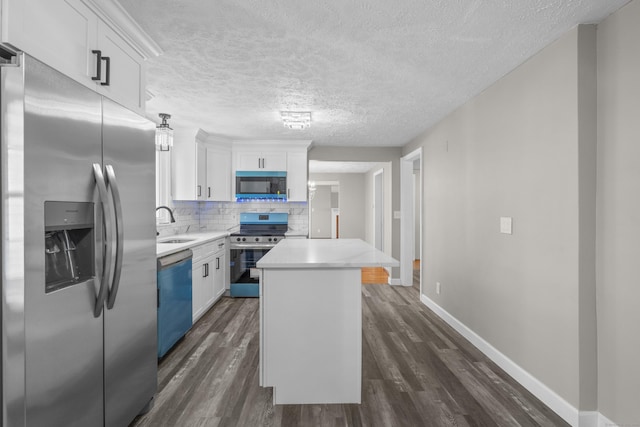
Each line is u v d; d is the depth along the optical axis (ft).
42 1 4.27
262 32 6.64
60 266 4.86
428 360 9.07
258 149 16.51
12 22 3.81
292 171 16.58
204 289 12.64
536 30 6.50
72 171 4.50
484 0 5.59
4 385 3.76
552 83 6.95
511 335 8.30
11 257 3.77
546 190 7.13
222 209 17.35
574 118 6.37
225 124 13.51
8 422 3.77
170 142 11.59
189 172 14.49
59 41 4.56
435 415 6.64
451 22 6.25
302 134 15.28
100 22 5.47
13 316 3.78
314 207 42.14
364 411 6.79
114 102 5.45
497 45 7.09
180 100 10.59
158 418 6.50
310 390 7.04
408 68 8.24
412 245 18.20
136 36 6.36
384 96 10.18
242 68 8.27
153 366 6.71
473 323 10.18
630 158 5.63
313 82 9.12
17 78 3.77
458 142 11.25
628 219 5.67
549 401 6.96
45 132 4.08
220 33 6.69
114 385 5.46
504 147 8.63
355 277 7.07
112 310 5.39
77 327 4.64
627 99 5.68
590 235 6.28
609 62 6.01
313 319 7.06
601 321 6.19
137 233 6.09
